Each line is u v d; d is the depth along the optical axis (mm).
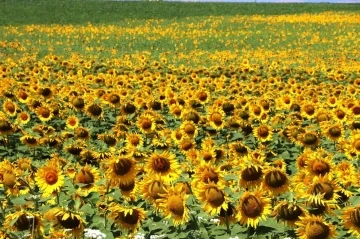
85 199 6254
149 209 6141
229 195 5363
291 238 4891
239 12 77188
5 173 6406
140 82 20562
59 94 16188
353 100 13750
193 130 10531
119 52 38656
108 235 5344
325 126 11203
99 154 7664
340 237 5203
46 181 6020
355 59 35094
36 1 78688
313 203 5008
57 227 4961
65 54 36188
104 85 20203
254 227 5008
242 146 9188
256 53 37125
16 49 36781
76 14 70938
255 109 13336
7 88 15766
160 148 9977
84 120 13742
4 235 4805
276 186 5422
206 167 5660
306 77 24734
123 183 5910
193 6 80188
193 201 5680
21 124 12047
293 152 11094
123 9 75688
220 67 26609
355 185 6676
